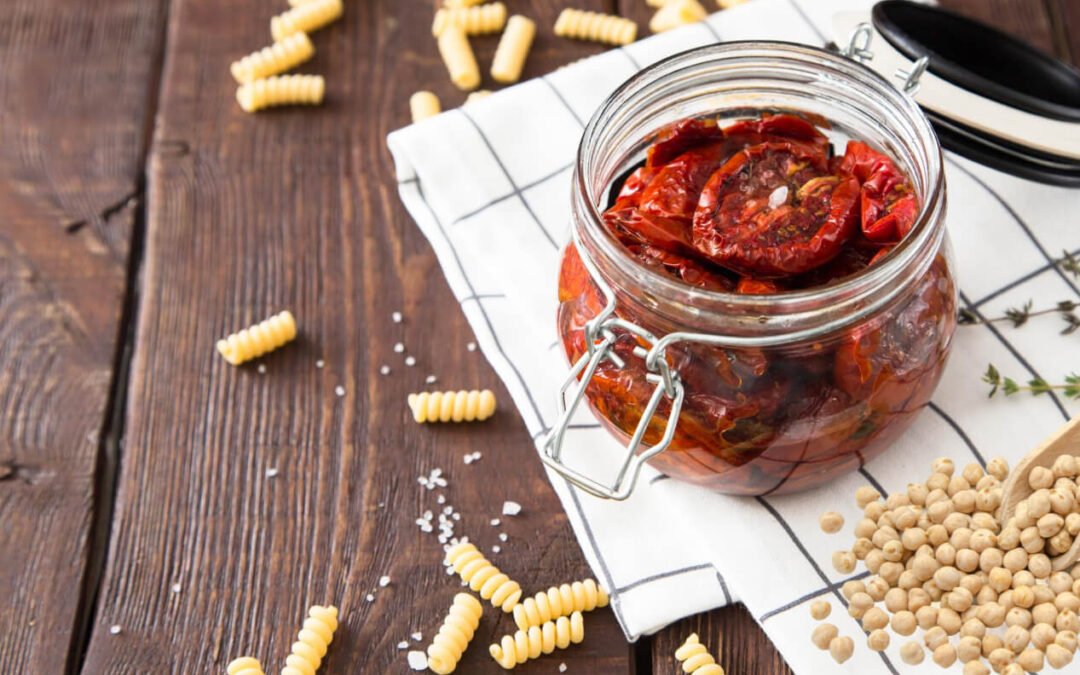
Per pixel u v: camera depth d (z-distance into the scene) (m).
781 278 0.75
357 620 0.82
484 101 0.91
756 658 0.80
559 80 0.91
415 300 0.90
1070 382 0.81
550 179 0.89
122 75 0.98
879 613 0.77
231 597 0.83
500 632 0.81
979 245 0.85
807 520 0.80
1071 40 0.95
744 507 0.81
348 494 0.85
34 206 0.94
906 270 0.73
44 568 0.84
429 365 0.88
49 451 0.87
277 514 0.85
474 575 0.81
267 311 0.90
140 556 0.84
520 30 0.96
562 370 0.85
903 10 0.83
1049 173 0.81
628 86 0.75
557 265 0.86
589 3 0.99
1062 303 0.83
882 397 0.75
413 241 0.92
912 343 0.75
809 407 0.75
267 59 0.96
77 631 0.83
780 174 0.77
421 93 0.95
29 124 0.96
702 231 0.75
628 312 0.74
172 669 0.81
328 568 0.83
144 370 0.89
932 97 0.81
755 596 0.79
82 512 0.85
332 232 0.92
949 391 0.82
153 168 0.94
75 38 0.99
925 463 0.81
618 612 0.80
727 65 0.77
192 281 0.91
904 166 0.77
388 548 0.84
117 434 0.88
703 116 0.79
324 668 0.81
